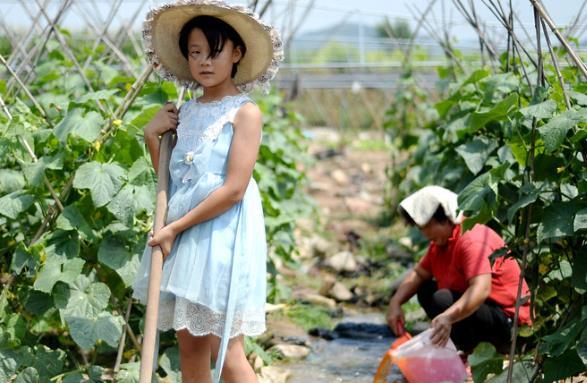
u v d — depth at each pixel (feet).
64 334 13.92
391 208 26.48
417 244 19.39
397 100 27.61
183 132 10.12
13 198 11.99
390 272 21.06
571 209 10.55
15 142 12.54
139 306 12.85
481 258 12.86
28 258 11.71
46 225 12.19
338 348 16.12
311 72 49.24
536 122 11.53
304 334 16.85
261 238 10.19
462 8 17.17
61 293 11.48
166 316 10.16
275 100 26.86
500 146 15.84
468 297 12.71
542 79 11.29
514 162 14.83
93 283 11.67
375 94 50.60
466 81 17.03
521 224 11.77
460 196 11.55
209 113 10.00
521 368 11.31
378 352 15.88
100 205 11.48
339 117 50.67
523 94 14.35
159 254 9.68
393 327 14.03
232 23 9.97
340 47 55.67
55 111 15.17
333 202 30.45
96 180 11.58
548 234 10.46
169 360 12.11
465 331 13.53
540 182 11.52
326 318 17.78
